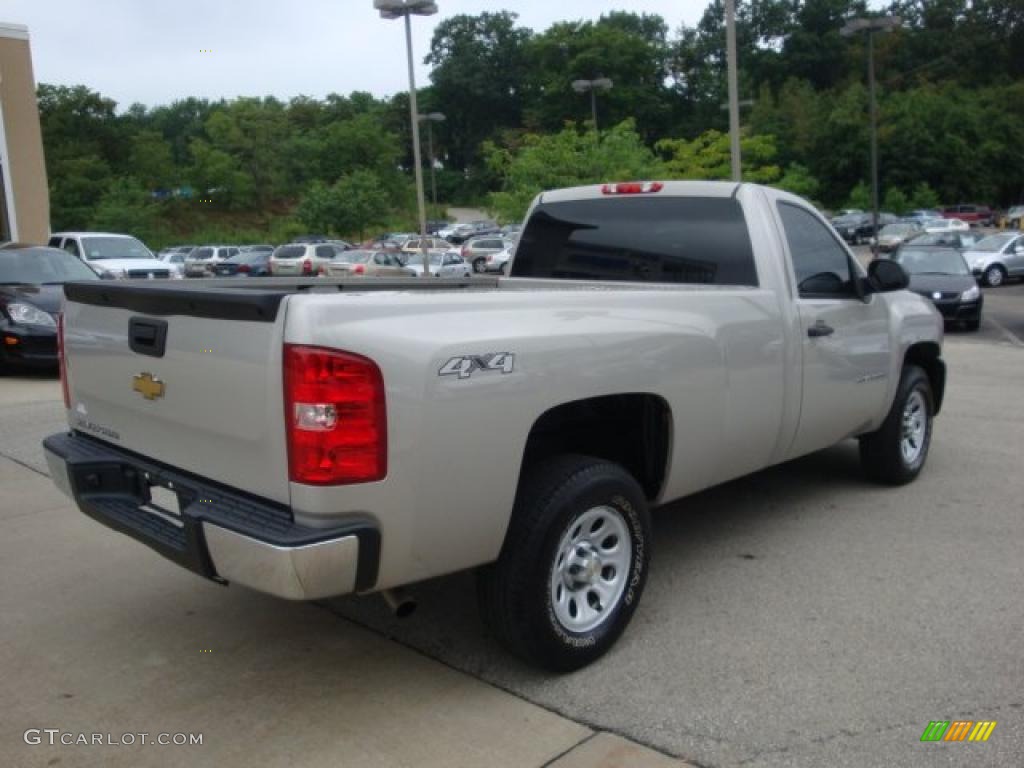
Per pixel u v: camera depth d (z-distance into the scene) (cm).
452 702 338
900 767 294
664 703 334
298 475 283
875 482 616
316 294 293
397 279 504
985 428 799
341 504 285
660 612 413
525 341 325
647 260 518
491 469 316
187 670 365
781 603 422
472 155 11625
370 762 299
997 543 500
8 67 2266
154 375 336
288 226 6134
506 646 350
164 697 344
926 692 339
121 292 345
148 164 6944
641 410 401
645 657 370
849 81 9225
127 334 348
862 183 6812
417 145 2334
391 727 321
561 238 562
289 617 415
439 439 300
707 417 411
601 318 361
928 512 556
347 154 7269
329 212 5878
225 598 437
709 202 493
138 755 305
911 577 452
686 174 2478
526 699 339
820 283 506
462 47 11544
